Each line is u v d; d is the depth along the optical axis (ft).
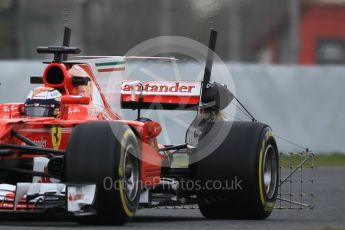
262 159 101.35
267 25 327.06
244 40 331.57
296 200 129.29
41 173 88.28
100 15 290.76
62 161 85.46
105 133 84.48
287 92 215.10
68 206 83.82
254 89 214.07
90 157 83.56
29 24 321.11
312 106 216.13
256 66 214.48
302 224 94.43
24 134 91.56
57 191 85.97
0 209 86.22
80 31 267.18
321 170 193.67
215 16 302.45
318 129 216.33
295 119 215.51
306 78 215.92
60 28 327.06
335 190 145.38
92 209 83.76
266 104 214.48
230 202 102.06
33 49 325.62
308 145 215.72
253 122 103.35
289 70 215.51
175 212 116.88
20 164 92.94
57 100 94.07
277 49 337.31
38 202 86.12
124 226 86.48
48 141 91.81
